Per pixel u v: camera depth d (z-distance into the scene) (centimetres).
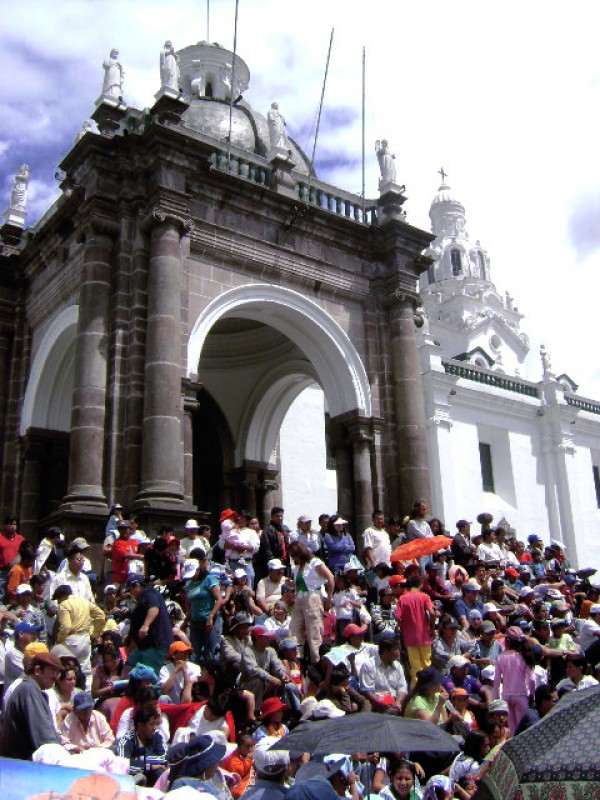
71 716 705
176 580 1127
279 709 755
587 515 2659
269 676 880
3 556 1270
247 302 1659
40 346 1822
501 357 4991
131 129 1622
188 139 1548
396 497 1750
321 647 1056
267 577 1260
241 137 2070
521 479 2566
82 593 1084
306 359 2081
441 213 5878
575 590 1535
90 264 1517
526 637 928
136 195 1548
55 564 1193
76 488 1398
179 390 1454
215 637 1020
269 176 1778
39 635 998
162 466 1385
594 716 320
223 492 2234
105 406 1467
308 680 969
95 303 1498
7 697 636
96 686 882
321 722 588
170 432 1407
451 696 849
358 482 1720
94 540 1372
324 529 1384
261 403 2225
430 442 2373
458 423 2453
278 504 2261
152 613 891
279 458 2325
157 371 1427
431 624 1095
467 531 1509
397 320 1845
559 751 309
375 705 871
